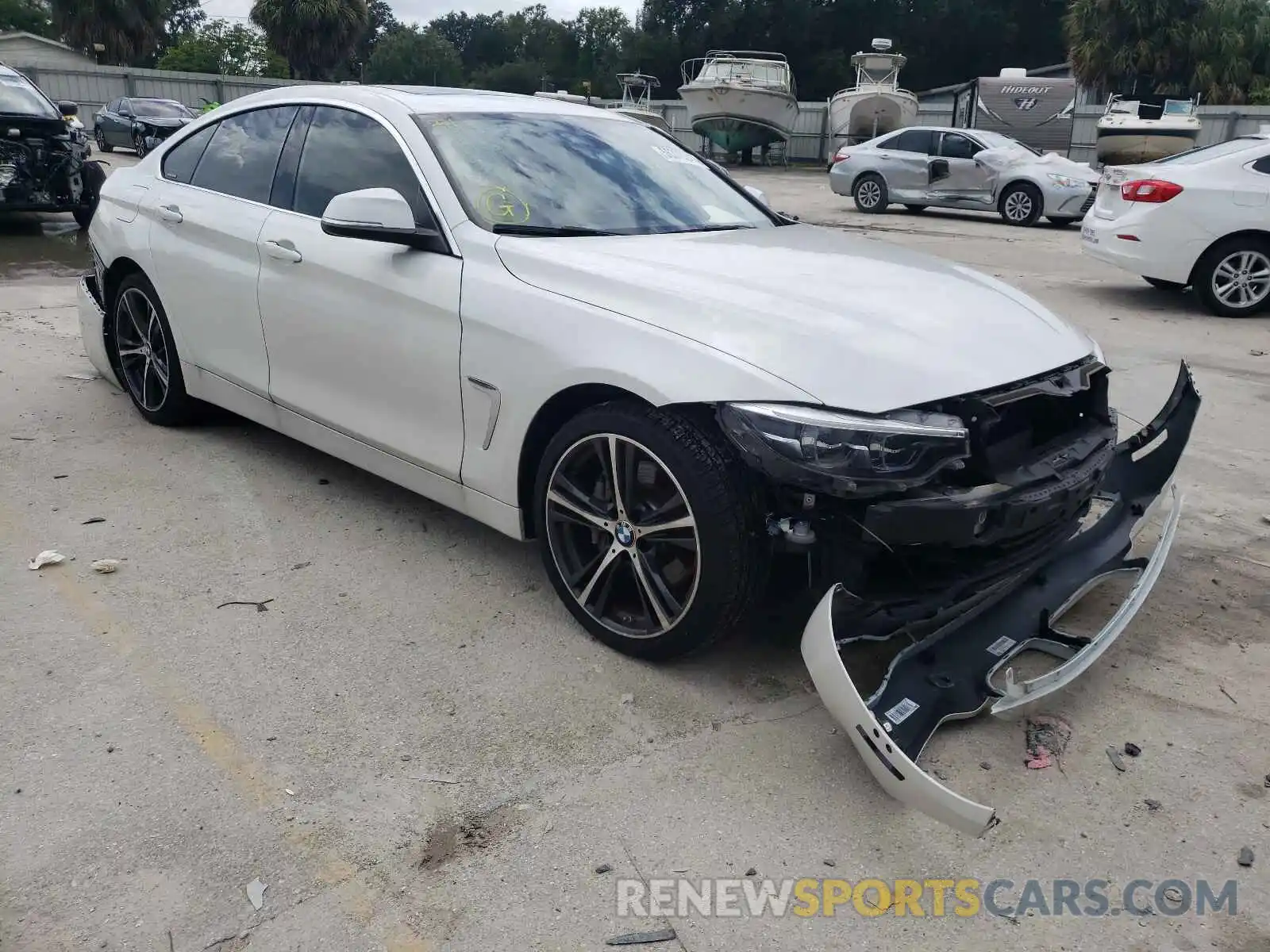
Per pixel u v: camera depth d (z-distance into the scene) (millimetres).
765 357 2590
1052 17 64312
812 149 36062
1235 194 8125
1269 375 6535
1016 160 16141
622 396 2869
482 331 3117
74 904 2062
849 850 2297
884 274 3209
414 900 2111
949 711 2561
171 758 2521
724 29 60938
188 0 65125
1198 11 29781
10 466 4383
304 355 3816
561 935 2037
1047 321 3193
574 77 79812
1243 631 3320
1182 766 2623
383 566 3594
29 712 2678
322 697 2805
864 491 2465
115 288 4977
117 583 3402
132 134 24156
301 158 3973
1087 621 3346
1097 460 2971
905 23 62375
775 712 2799
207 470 4426
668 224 3633
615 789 2471
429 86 4148
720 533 2656
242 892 2111
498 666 2986
